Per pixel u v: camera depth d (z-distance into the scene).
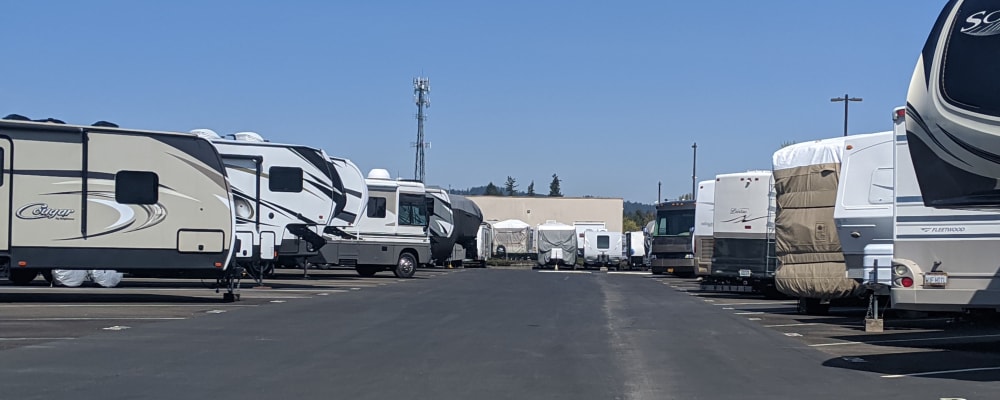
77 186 16.84
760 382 9.37
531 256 59.59
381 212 30.98
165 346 11.34
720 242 23.38
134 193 17.25
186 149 17.64
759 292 23.98
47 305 16.44
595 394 8.59
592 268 53.22
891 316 16.72
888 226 14.77
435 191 39.75
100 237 16.97
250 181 23.05
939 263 11.73
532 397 8.40
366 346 11.67
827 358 11.23
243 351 11.04
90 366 9.73
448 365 10.21
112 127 17.28
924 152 9.79
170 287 22.20
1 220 16.39
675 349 11.97
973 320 15.34
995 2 9.51
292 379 9.14
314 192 23.53
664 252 36.22
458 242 44.34
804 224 17.19
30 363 9.86
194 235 17.61
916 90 9.95
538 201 71.62
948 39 9.68
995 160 8.98
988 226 11.42
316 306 17.55
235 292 19.98
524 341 12.48
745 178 23.03
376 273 34.75
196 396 8.20
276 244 23.19
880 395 8.66
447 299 20.20
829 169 17.05
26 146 16.56
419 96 70.19
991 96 9.09
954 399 8.48
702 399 8.41
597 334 13.55
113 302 17.44
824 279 16.77
